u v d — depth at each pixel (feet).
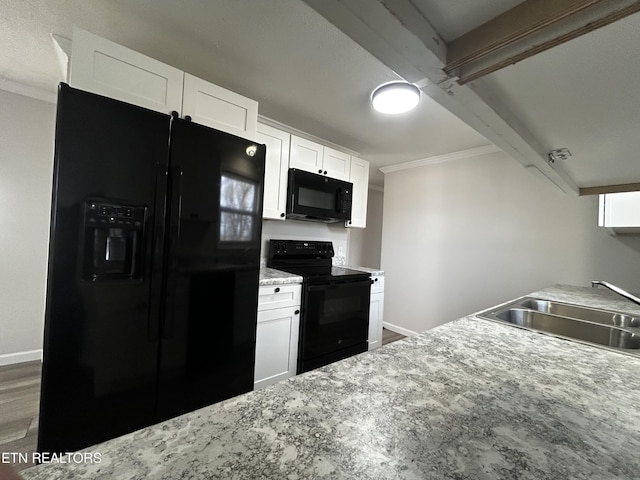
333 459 1.30
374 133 8.66
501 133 3.70
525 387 2.11
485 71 2.27
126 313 4.08
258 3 4.09
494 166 9.41
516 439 1.52
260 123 7.38
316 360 7.20
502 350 2.84
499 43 2.04
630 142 4.35
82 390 3.79
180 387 4.65
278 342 6.52
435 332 3.36
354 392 1.91
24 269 7.60
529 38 1.97
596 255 7.50
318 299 7.19
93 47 4.10
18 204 7.52
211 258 4.92
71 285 3.68
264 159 5.74
